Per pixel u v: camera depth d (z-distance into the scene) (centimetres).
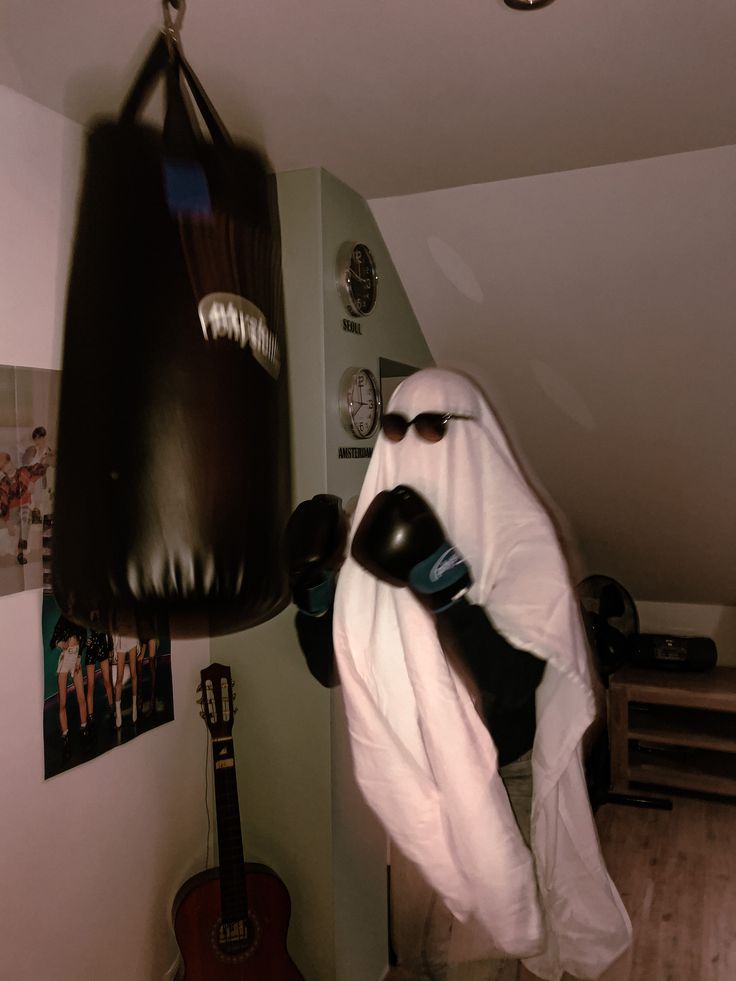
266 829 213
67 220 160
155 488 67
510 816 123
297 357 197
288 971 188
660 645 342
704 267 216
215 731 191
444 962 142
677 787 325
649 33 132
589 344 251
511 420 291
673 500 310
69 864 168
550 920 145
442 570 110
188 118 72
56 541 72
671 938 231
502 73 145
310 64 139
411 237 230
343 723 207
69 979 169
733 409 259
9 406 148
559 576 130
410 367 253
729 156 188
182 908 186
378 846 229
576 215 212
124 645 182
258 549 72
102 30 120
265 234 76
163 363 68
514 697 125
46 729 161
